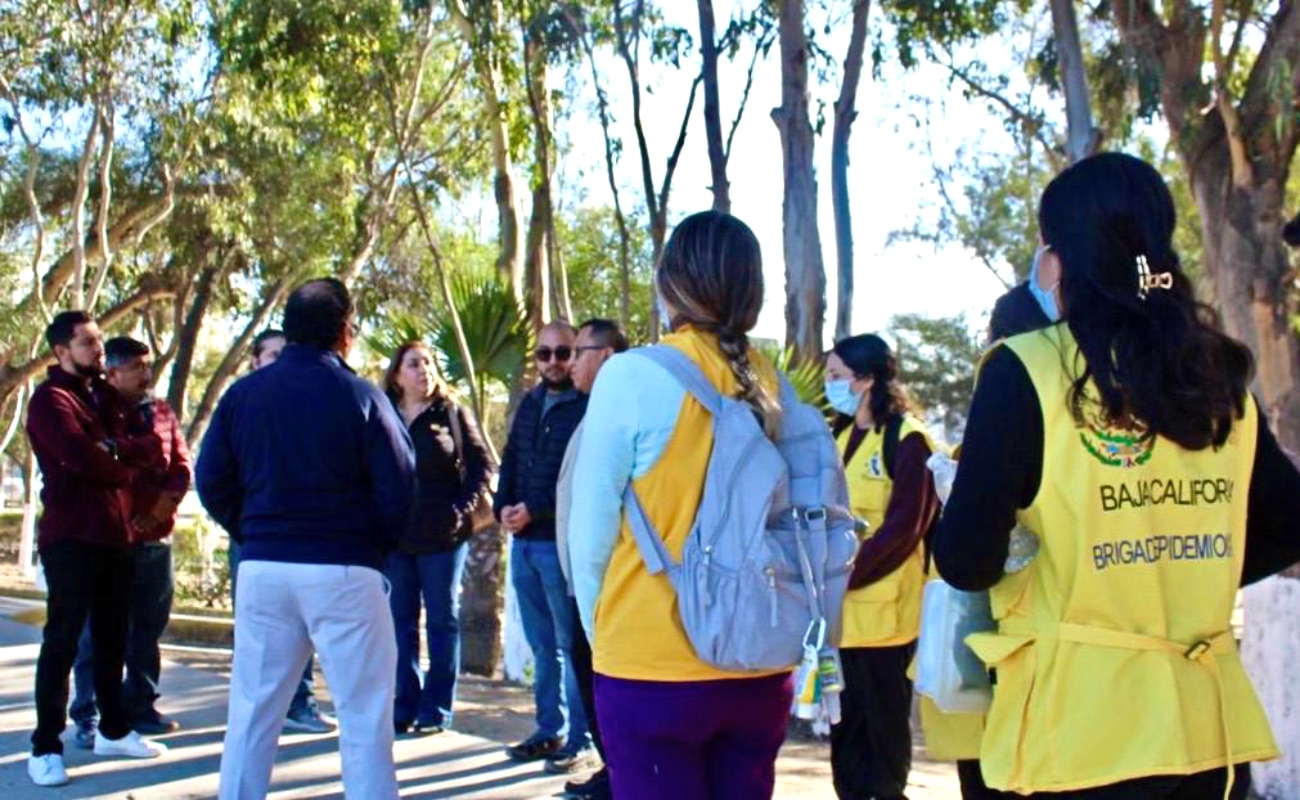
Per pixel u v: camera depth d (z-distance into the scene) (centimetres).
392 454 480
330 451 472
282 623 476
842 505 337
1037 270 278
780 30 1119
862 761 535
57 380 598
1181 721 248
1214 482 257
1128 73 1413
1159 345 247
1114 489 251
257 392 480
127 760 633
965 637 286
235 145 2362
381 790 477
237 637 481
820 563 327
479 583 1280
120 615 625
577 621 557
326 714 774
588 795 579
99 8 2002
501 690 1047
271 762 481
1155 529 253
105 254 2188
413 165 2330
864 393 554
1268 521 274
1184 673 254
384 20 1675
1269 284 1386
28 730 688
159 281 3052
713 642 308
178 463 674
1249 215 1400
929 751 359
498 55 1453
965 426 263
